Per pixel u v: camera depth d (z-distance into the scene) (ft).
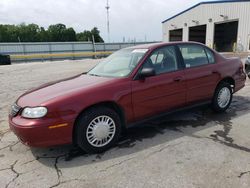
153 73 12.16
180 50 14.29
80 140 11.03
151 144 12.23
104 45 142.72
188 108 14.74
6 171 10.29
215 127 14.11
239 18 83.82
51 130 10.23
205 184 8.82
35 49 126.41
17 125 10.29
